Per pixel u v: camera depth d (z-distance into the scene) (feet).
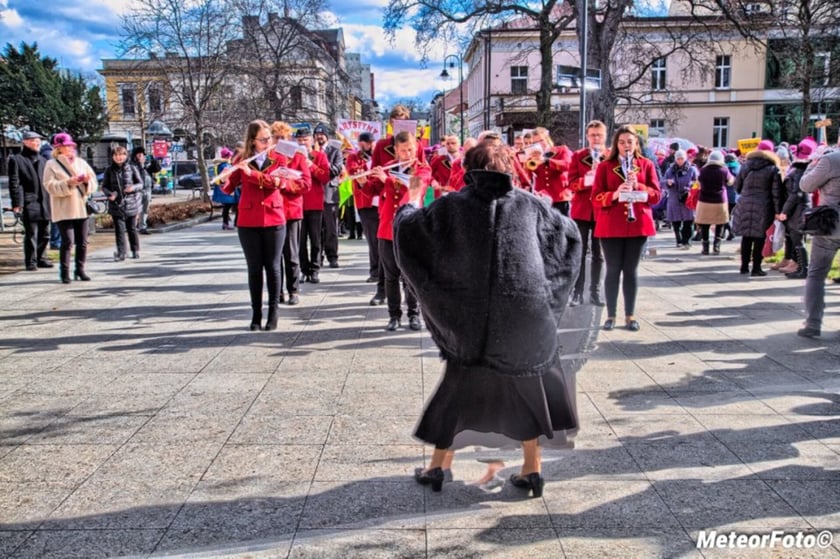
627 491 11.79
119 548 10.31
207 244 47.62
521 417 10.95
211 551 10.20
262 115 101.96
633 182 21.45
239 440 14.03
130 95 131.54
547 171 27.30
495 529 10.70
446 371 11.13
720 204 38.86
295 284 26.96
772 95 151.74
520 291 10.32
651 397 16.21
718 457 13.01
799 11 85.92
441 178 25.89
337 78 123.24
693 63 91.71
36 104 147.95
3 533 10.74
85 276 32.78
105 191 38.65
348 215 48.26
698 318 24.06
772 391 16.55
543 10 89.25
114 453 13.52
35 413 15.65
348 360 19.38
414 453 13.35
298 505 11.48
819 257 20.89
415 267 10.65
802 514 10.98
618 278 22.53
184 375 18.21
